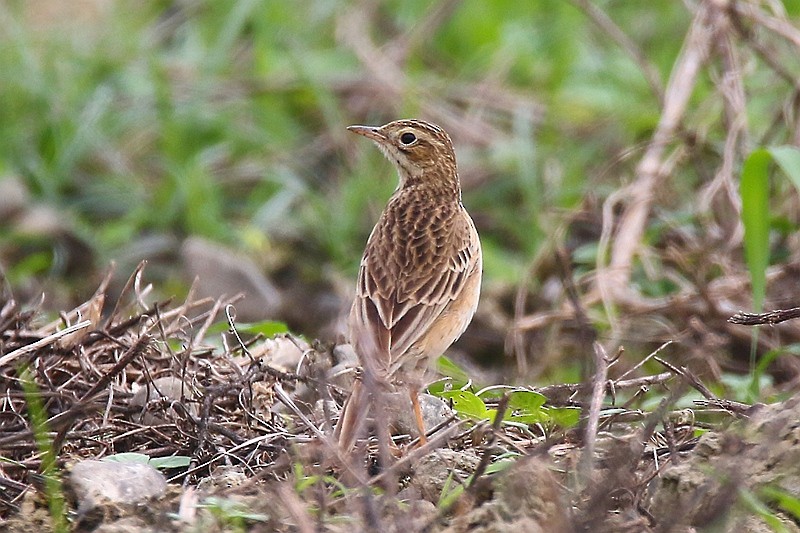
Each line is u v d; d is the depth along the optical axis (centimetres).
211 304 1557
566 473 902
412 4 2153
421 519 850
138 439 1016
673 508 853
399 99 1959
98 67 2008
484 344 1617
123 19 2112
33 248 1811
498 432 930
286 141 1961
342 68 2047
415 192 1223
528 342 1551
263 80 1991
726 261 1486
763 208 1248
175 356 1073
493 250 1783
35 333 1090
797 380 1247
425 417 1050
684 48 1698
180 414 1016
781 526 819
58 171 1897
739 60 1714
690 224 1570
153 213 1881
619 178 1761
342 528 825
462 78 2042
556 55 2000
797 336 1418
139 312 1168
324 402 927
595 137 1881
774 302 1424
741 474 818
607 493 819
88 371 1060
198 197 1853
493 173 1895
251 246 1827
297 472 885
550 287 1642
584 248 1622
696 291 1438
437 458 926
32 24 2130
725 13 1584
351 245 1848
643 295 1534
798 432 884
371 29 2145
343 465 876
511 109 1970
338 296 1739
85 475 915
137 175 1956
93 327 1114
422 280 1095
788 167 1225
